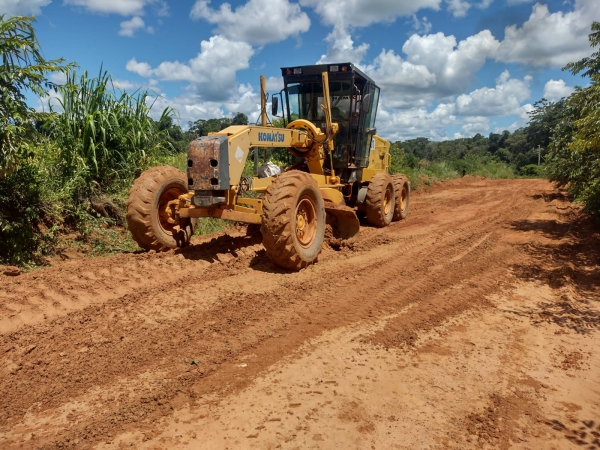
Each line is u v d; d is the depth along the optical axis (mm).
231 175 6273
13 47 6316
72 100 8375
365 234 9812
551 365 4148
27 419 3074
